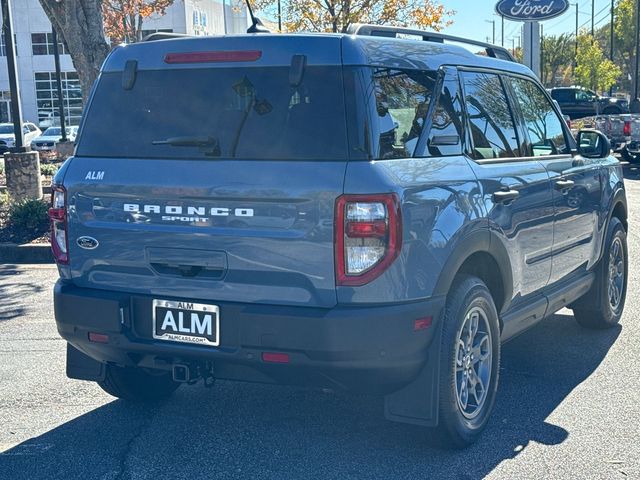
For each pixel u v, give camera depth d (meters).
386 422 5.07
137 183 4.38
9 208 12.68
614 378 5.88
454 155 4.70
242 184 4.14
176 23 52.75
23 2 54.28
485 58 5.41
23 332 7.30
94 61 14.26
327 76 4.18
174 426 5.05
